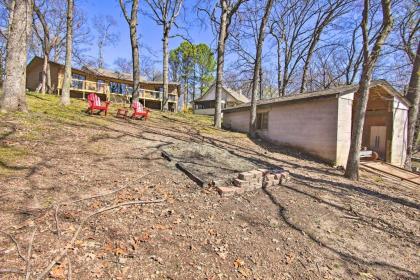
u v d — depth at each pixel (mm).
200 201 4250
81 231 2941
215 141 10195
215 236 3312
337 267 3014
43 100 13461
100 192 3986
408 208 5336
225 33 15023
